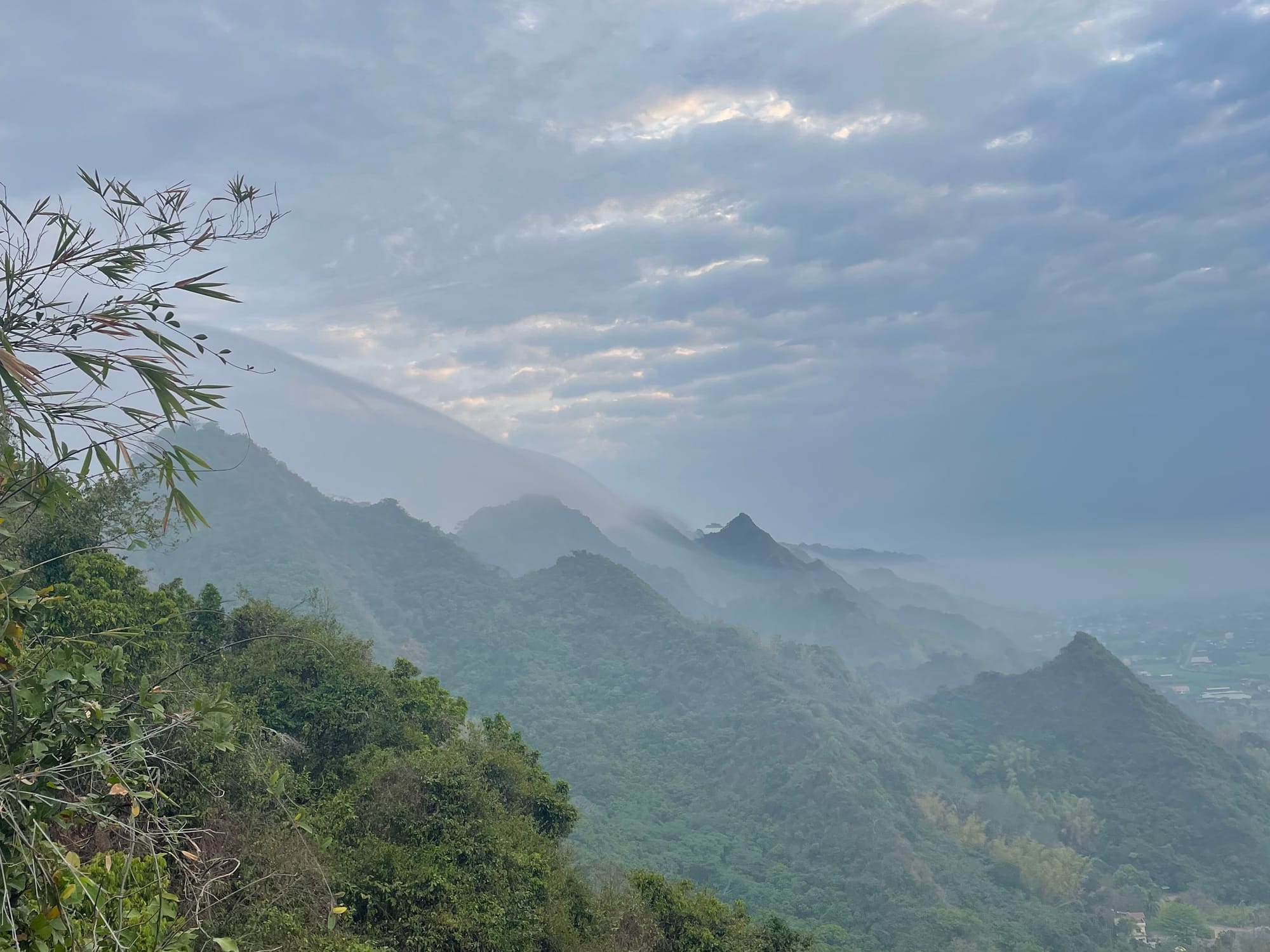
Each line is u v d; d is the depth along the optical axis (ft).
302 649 69.77
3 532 13.94
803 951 72.23
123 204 14.33
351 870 50.78
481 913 53.16
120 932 13.44
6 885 11.80
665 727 341.21
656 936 67.51
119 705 14.83
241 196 14.99
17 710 13.01
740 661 373.61
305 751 62.39
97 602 48.88
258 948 29.94
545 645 425.69
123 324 14.05
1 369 12.44
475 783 63.72
